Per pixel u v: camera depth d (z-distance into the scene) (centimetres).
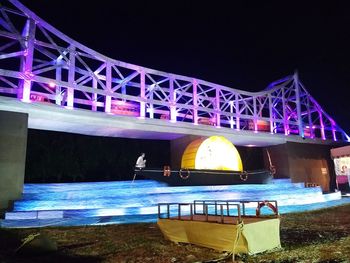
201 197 2248
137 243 1098
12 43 2362
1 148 2041
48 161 3494
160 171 2478
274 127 4078
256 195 2439
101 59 2823
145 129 2827
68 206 1903
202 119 3481
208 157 2573
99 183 2469
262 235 927
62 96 2686
